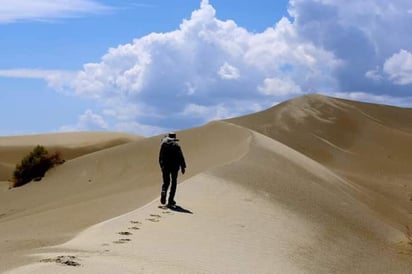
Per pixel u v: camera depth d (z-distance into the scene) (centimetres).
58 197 4947
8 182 6444
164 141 2388
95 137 13162
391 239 3045
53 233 2333
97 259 1476
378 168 7019
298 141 7831
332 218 2970
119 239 1847
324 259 2148
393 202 4750
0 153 11175
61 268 1320
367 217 3366
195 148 5362
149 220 2155
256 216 2452
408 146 7919
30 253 1644
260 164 3662
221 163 3722
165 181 2400
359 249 2538
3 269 1370
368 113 8950
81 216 2806
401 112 9375
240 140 4891
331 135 8106
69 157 11694
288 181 3428
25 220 2995
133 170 5353
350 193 4197
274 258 1917
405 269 2355
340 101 9219
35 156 5981
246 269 1684
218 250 1850
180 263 1585
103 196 3925
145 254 1648
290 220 2575
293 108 8806
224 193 2766
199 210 2384
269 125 8281
